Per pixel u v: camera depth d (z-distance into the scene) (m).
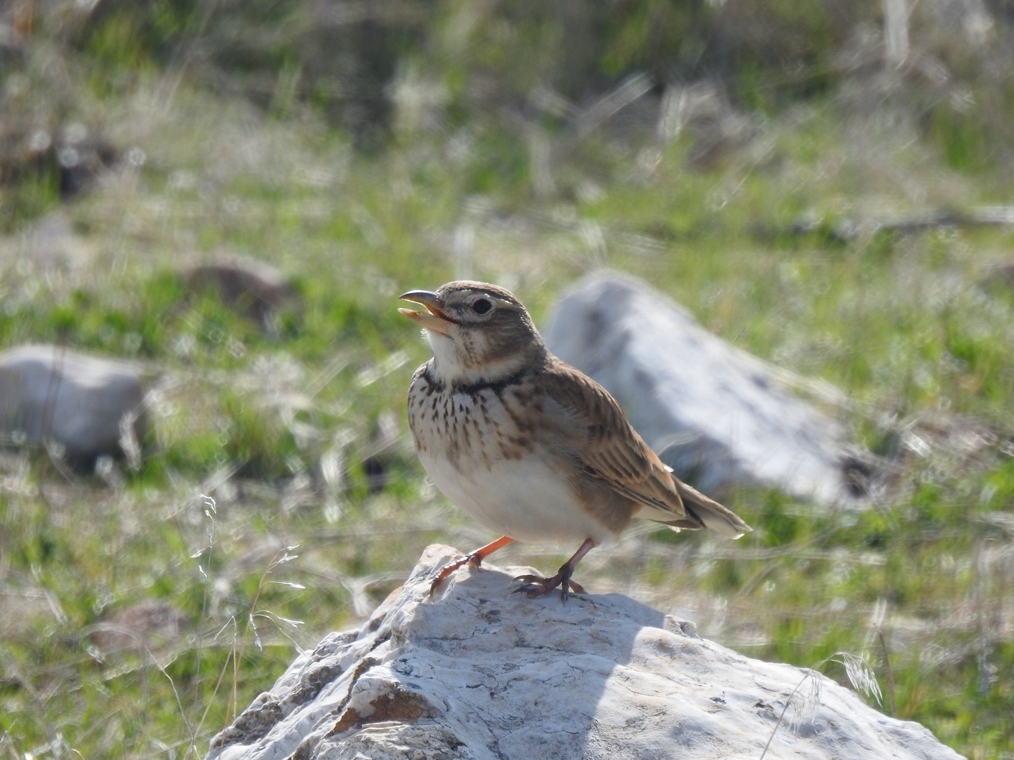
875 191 19.12
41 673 9.41
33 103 18.42
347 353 14.38
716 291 16.00
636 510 8.44
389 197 18.20
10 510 11.11
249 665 9.35
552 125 20.83
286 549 8.57
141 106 19.03
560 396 7.78
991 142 20.39
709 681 6.62
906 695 9.24
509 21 22.06
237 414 12.84
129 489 11.98
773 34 22.09
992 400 13.68
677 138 20.25
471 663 6.50
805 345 14.72
